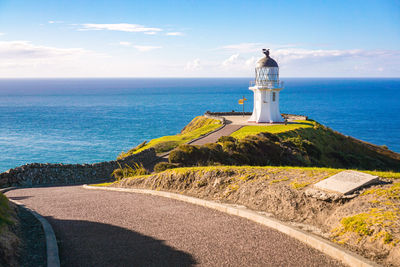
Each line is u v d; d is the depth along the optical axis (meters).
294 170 15.06
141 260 8.59
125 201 15.80
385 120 154.38
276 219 11.13
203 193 15.32
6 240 8.47
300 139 44.44
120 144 86.38
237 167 16.86
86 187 23.62
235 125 59.09
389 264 7.65
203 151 29.44
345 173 12.44
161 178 18.41
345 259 8.23
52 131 107.00
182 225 11.36
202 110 181.50
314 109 199.88
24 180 27.25
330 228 9.96
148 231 10.84
